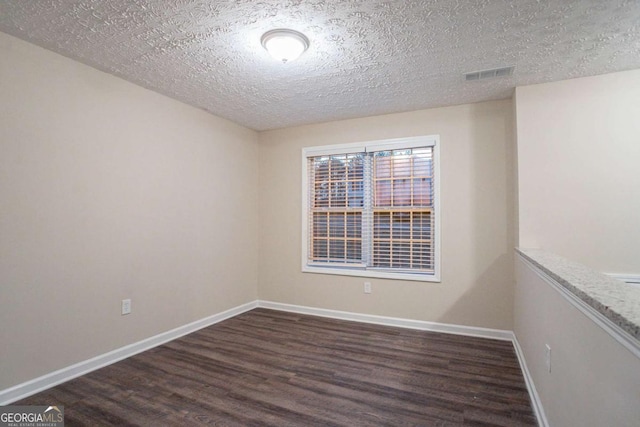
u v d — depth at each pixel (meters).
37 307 2.12
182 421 1.82
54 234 2.21
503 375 2.35
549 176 2.65
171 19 1.84
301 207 4.00
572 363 1.28
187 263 3.23
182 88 2.84
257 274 4.24
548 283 1.68
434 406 1.96
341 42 2.07
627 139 2.47
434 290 3.33
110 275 2.56
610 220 2.50
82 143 2.38
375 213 3.63
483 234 3.16
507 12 1.75
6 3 1.69
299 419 1.84
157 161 2.94
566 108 2.62
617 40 2.02
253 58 2.29
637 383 0.77
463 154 3.24
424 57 2.27
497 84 2.73
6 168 1.98
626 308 0.87
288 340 3.04
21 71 2.05
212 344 2.95
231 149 3.82
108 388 2.17
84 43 2.10
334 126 3.82
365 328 3.39
